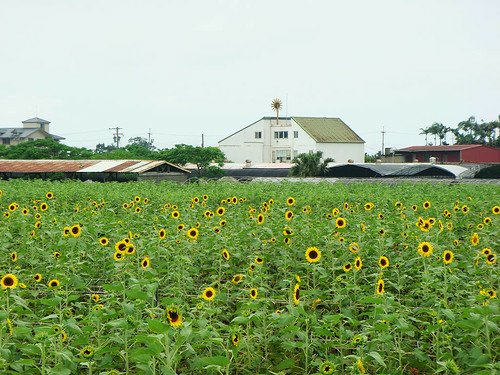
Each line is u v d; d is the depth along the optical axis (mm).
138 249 12648
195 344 8070
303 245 13883
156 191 30188
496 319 8102
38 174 50406
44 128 133875
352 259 12508
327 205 24672
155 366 7496
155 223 17844
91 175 51062
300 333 8156
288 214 14344
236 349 7902
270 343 9359
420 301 10688
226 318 10242
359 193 27766
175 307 7113
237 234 14703
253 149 90375
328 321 8141
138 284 8922
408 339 9203
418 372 8883
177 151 63625
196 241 13945
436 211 19984
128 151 88375
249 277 10773
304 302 10773
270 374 8773
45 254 13094
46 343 7574
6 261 13578
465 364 8070
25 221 16375
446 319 8867
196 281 13453
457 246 13930
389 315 7930
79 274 12523
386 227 15633
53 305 8703
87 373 8695
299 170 59781
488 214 20250
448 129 115062
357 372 7145
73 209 22547
